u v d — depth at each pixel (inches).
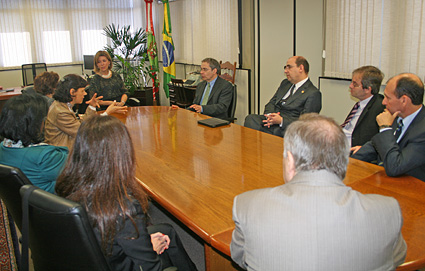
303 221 35.9
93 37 339.0
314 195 37.0
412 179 70.2
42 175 70.1
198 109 142.5
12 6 305.6
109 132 47.5
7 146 70.7
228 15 226.7
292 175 41.8
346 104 165.8
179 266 65.8
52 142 102.3
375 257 35.5
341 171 39.3
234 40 226.2
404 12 137.4
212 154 89.8
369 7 149.3
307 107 128.6
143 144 99.5
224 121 120.8
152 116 134.8
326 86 173.2
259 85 220.7
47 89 124.2
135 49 336.8
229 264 63.3
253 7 211.8
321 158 38.5
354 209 36.2
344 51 162.9
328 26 167.9
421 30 132.1
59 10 323.3
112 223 45.4
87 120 49.4
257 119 137.2
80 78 103.9
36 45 319.3
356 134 106.7
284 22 195.8
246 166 81.0
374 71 104.5
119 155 47.4
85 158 46.9
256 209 38.6
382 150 72.9
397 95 75.0
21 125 68.6
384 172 74.0
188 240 104.7
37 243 46.7
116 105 148.2
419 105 75.5
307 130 39.7
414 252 47.3
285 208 37.2
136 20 347.3
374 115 103.2
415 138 71.8
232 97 154.9
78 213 41.3
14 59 313.0
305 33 185.0
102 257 43.8
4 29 305.4
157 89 278.7
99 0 334.0
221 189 69.2
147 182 73.2
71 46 333.1
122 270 48.5
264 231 37.1
